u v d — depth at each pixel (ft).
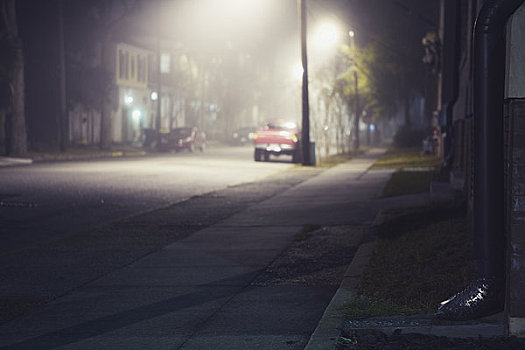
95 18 165.27
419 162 106.22
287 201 56.34
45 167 95.61
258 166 105.81
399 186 64.90
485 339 17.38
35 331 20.18
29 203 54.65
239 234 39.34
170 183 73.67
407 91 179.11
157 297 24.44
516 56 17.49
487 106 18.49
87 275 28.48
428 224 37.35
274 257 32.14
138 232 40.19
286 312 21.90
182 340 18.89
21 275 28.55
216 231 40.55
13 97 114.73
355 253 32.65
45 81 159.12
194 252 33.65
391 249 30.86
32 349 18.37
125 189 66.44
